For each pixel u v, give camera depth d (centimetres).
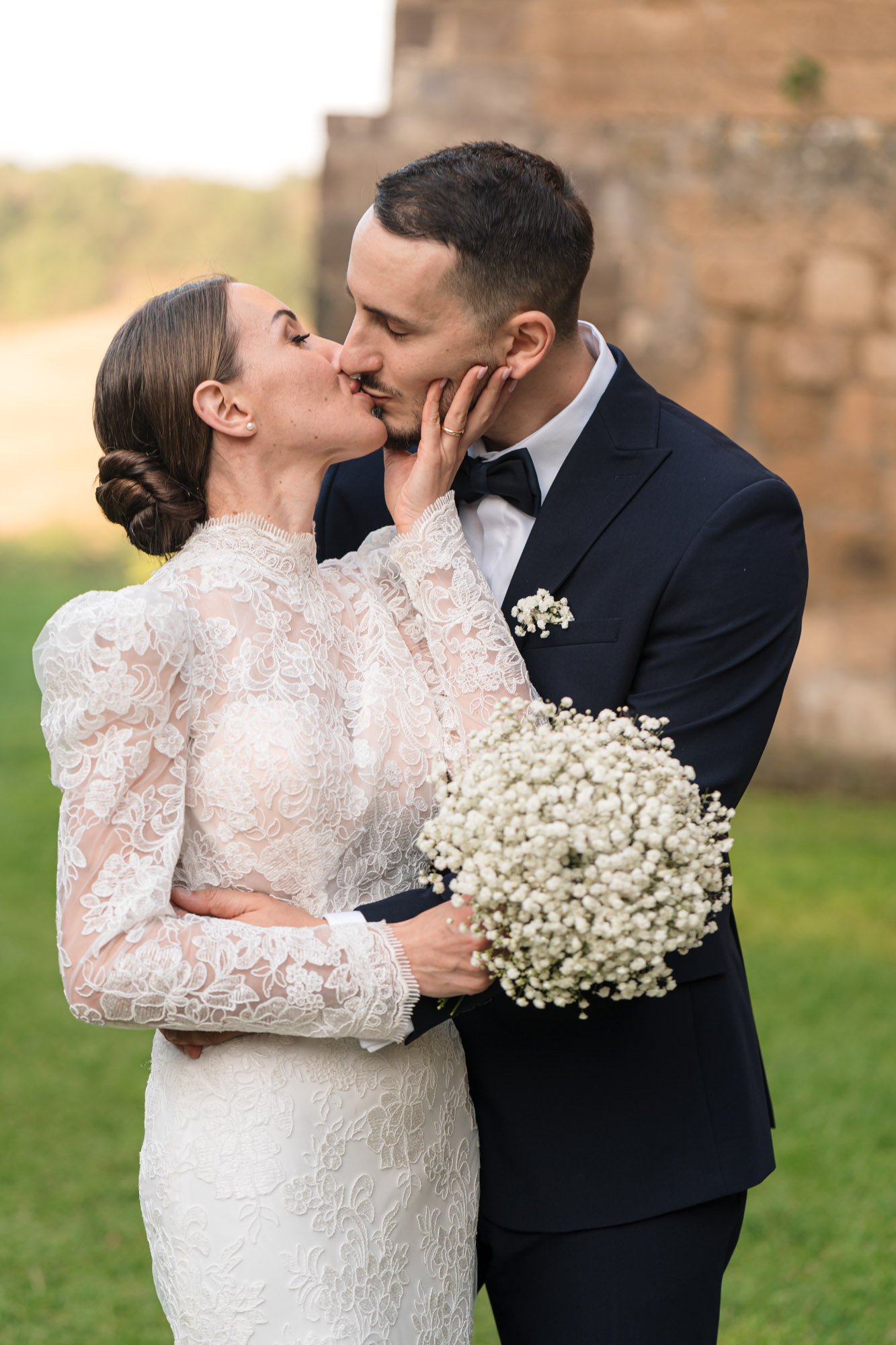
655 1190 198
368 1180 185
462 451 203
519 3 745
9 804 729
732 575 198
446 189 192
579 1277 200
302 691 184
